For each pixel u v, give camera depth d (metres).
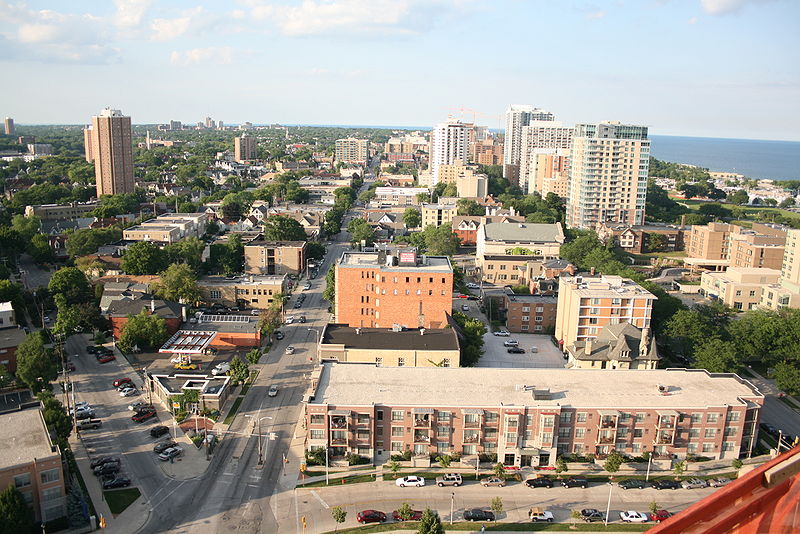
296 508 116.81
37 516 108.50
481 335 187.12
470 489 123.38
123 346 187.12
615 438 131.50
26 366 154.88
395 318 199.25
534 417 130.38
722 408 132.00
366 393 135.12
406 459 131.00
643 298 189.50
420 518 113.69
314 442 130.88
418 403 131.00
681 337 185.50
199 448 137.12
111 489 121.62
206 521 112.62
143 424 147.50
